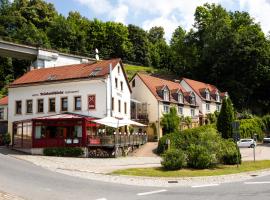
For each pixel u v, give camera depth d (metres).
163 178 25.50
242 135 62.25
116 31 123.50
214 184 22.70
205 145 33.38
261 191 19.14
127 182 23.66
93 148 40.69
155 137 59.38
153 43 150.62
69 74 50.34
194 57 101.50
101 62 51.50
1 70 92.38
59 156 40.06
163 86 62.41
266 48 88.81
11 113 52.88
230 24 97.38
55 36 113.19
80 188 20.55
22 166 29.14
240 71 89.56
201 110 72.25
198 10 102.94
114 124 40.59
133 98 62.72
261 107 92.62
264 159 39.31
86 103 47.41
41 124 42.81
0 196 16.66
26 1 123.44
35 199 17.02
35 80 52.00
